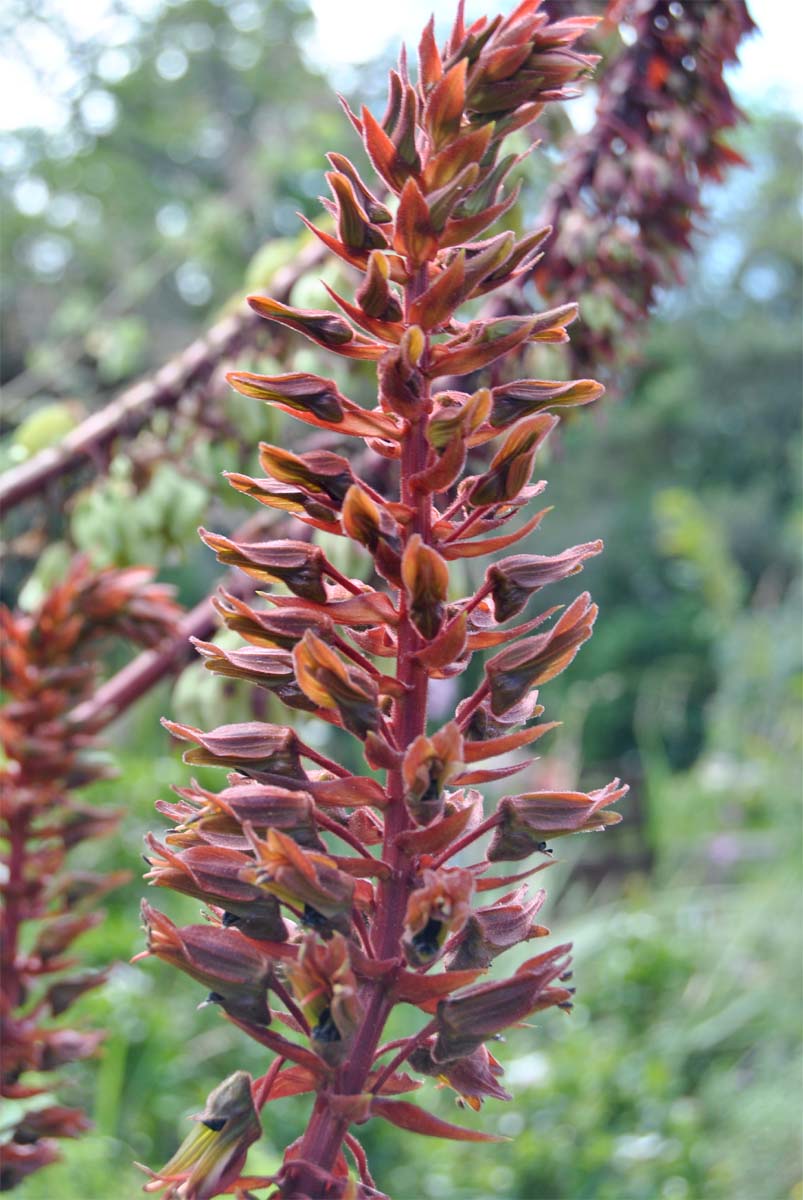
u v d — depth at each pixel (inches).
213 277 126.6
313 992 11.5
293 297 28.1
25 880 20.9
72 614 21.8
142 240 168.6
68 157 175.8
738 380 240.4
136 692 27.0
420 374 12.3
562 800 12.9
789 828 90.5
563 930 75.7
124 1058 47.1
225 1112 12.0
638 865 111.0
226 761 12.7
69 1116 19.7
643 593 220.4
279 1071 12.5
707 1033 65.8
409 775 11.7
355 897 12.6
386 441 13.2
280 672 12.7
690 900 87.4
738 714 126.3
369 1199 11.9
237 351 28.6
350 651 12.7
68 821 21.1
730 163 26.9
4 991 20.4
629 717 183.0
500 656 12.9
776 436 238.8
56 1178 36.9
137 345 72.2
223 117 182.5
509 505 12.9
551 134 27.1
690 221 26.3
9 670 21.4
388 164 12.5
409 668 12.6
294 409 12.6
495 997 11.9
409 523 12.6
